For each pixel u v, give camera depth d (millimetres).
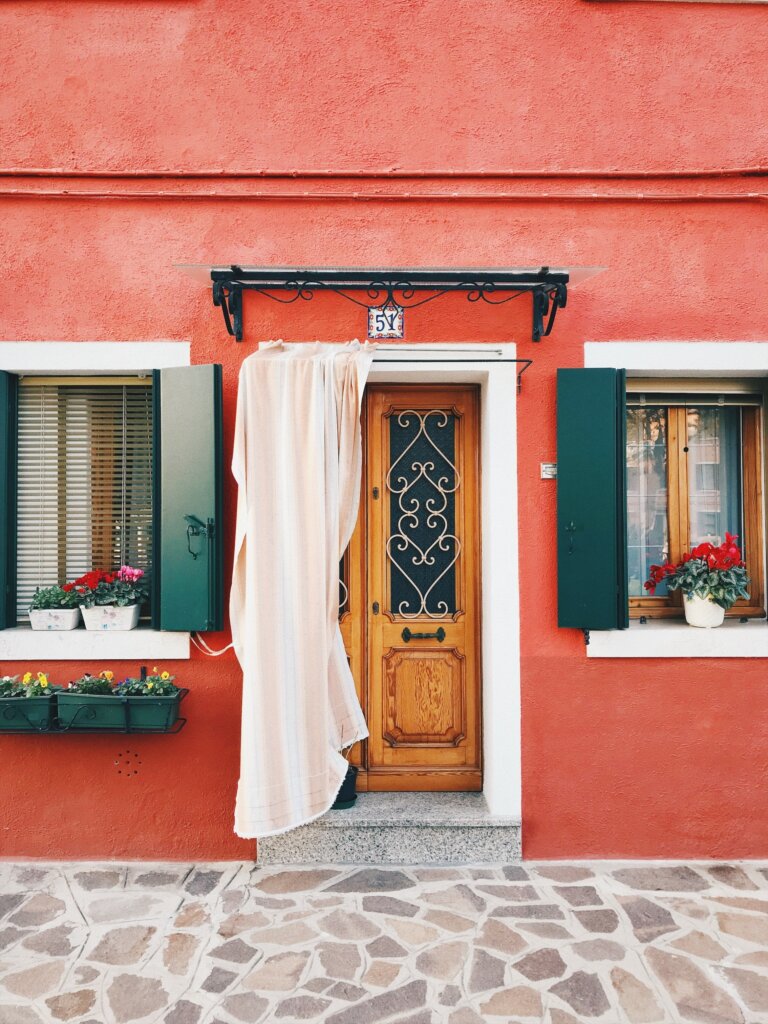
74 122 3684
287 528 3346
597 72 3727
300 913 3104
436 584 3984
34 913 3119
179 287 3672
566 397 3605
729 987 2645
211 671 3617
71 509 3830
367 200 3689
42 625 3650
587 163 3717
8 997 2594
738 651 3617
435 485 3986
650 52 3738
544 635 3643
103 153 3684
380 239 3701
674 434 3955
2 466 3699
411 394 3973
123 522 3818
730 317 3723
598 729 3625
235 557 3361
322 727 3303
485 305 3688
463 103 3703
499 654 3627
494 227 3709
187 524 3559
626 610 3586
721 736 3637
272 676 3256
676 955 2824
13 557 3754
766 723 3641
